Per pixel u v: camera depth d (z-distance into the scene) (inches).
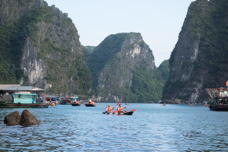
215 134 1402.6
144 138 1229.7
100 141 1117.1
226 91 5438.0
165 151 957.8
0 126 1502.2
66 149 946.7
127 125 1792.6
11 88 5221.5
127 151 943.0
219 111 4603.8
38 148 953.5
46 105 4133.9
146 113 3617.1
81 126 1653.5
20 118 1615.4
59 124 1734.7
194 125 1903.3
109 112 3038.9
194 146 1051.9
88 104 5762.8
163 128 1674.5
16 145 998.4
